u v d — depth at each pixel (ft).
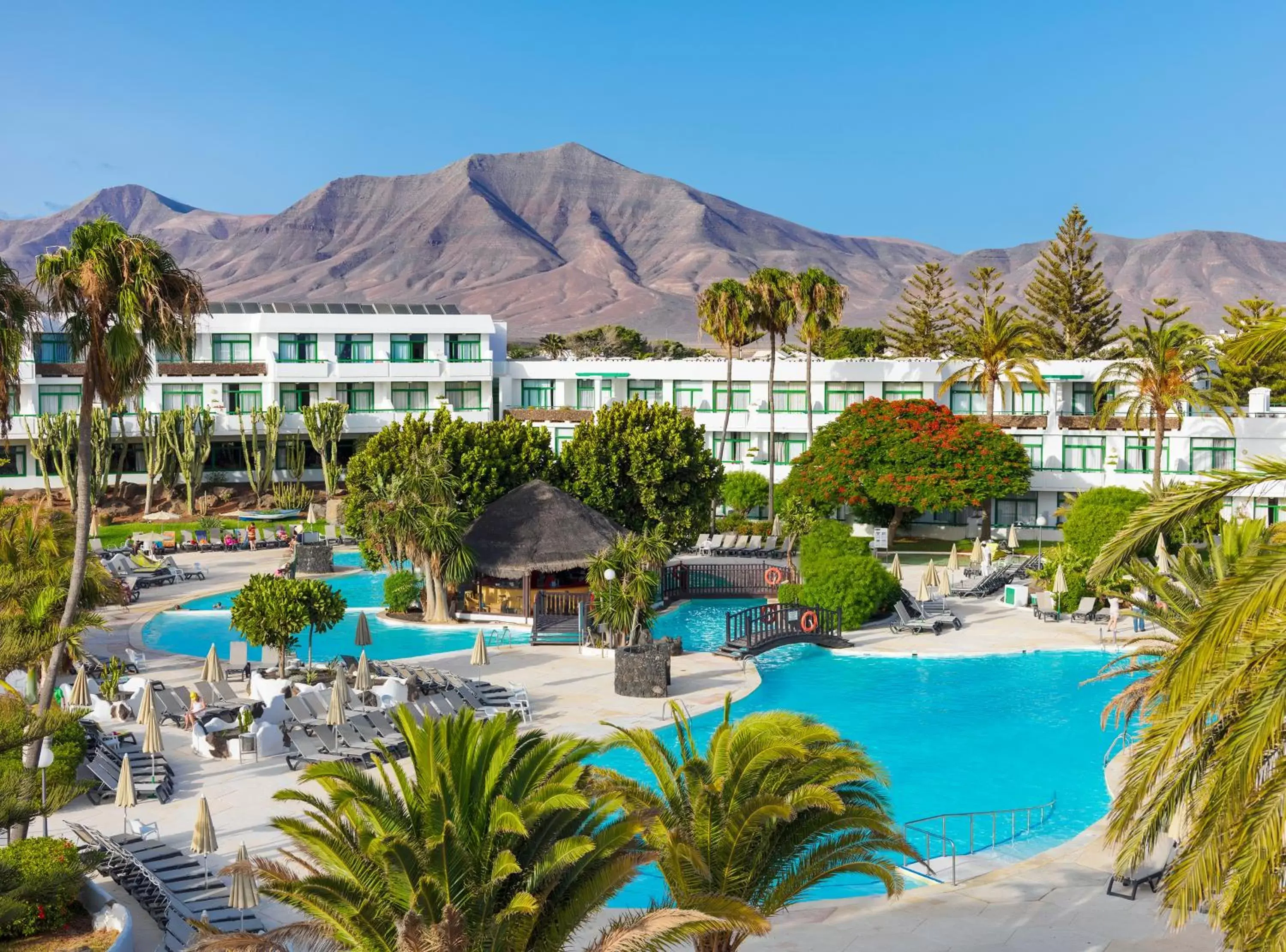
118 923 55.52
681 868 49.75
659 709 99.96
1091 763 87.76
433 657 119.44
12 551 90.27
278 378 243.81
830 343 401.90
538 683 108.37
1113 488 170.19
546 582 145.79
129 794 72.64
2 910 49.11
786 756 51.01
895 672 115.14
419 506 135.33
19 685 102.68
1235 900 33.88
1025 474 191.31
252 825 72.33
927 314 329.11
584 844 41.16
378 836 42.80
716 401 246.88
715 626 140.67
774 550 190.08
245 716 91.30
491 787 43.01
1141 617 72.43
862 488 189.88
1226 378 239.09
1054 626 135.13
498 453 152.25
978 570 166.71
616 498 159.12
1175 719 37.60
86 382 70.28
